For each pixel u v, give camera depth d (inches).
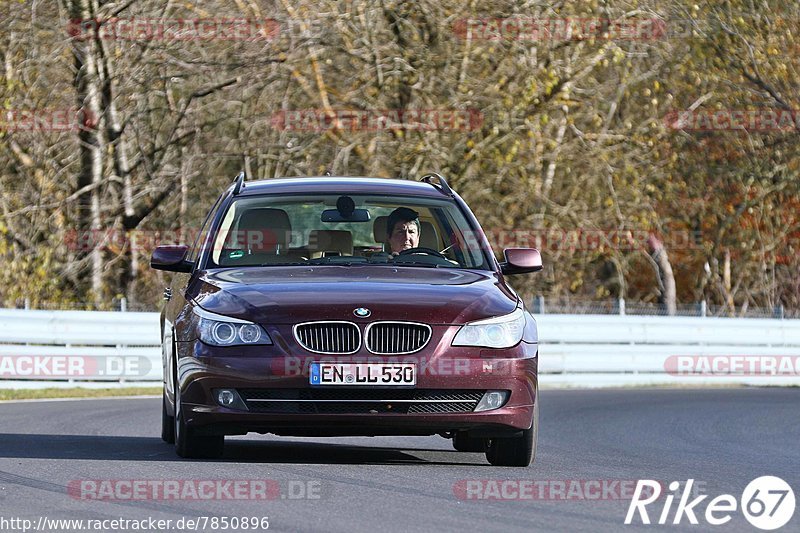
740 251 4119.1
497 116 3321.9
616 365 2662.4
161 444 1219.2
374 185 1213.7
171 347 1090.1
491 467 1042.7
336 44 3257.9
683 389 2506.2
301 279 1047.0
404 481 932.6
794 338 2815.0
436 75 3348.9
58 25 2982.3
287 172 3378.4
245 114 3277.6
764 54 3708.2
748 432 1513.3
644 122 3540.8
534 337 1033.5
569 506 837.8
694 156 3799.2
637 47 3501.5
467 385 975.6
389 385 962.1
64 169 3132.4
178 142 3196.4
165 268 1152.2
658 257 3909.9
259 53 3115.2
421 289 1022.4
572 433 1478.8
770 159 3831.2
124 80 3070.9
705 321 2743.6
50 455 1087.0
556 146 3376.0
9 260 3085.6
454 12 3329.2
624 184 3523.6
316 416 961.5
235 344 973.2
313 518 768.9
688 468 1085.1
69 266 3127.5
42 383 2180.1
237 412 968.3
